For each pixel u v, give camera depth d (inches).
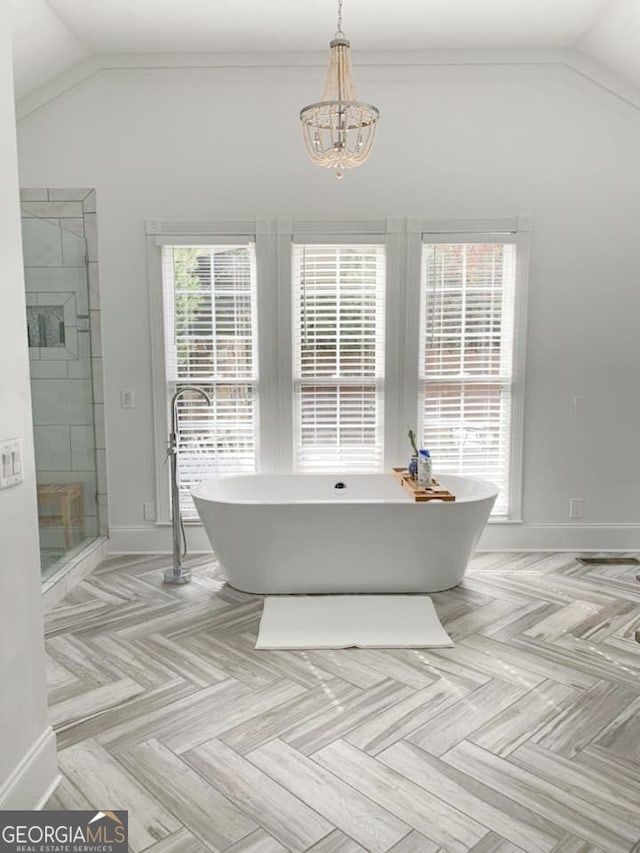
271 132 168.9
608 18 149.6
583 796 82.6
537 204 171.0
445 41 161.9
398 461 178.4
